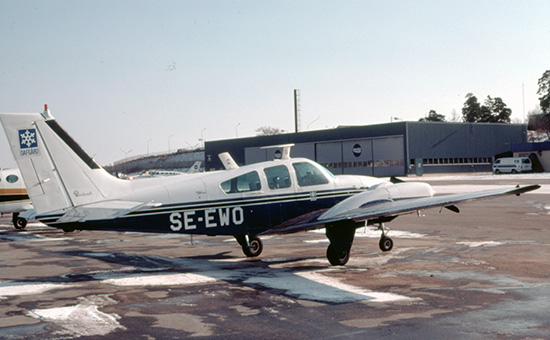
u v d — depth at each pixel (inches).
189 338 203.2
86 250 474.6
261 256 417.7
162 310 246.2
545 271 321.4
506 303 244.7
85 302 264.4
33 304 261.9
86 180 373.7
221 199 384.2
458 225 593.9
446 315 226.4
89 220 358.9
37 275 346.0
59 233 646.5
